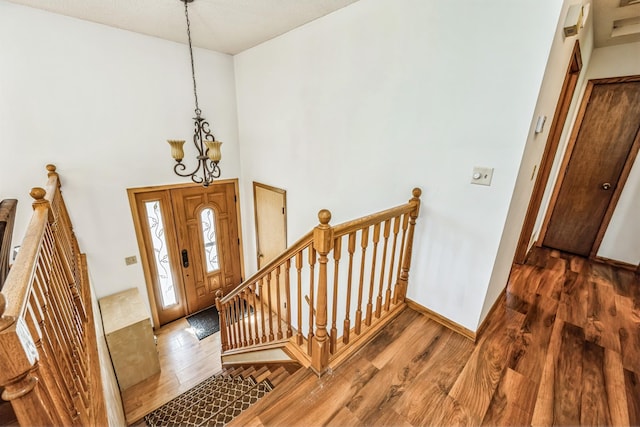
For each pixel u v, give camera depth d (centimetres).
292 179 312
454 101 164
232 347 294
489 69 147
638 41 261
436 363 160
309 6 213
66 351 110
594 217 307
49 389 79
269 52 298
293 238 335
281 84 293
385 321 194
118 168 301
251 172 382
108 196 301
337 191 260
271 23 248
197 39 297
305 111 272
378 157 215
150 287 356
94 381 151
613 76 278
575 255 321
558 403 136
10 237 182
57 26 241
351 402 138
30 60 236
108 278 319
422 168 188
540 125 155
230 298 261
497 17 140
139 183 319
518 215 189
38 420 66
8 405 130
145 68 295
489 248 166
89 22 254
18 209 249
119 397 251
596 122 293
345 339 169
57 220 182
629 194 286
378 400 138
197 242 390
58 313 113
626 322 199
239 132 387
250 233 424
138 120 303
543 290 241
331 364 158
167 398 279
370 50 201
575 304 221
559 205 328
